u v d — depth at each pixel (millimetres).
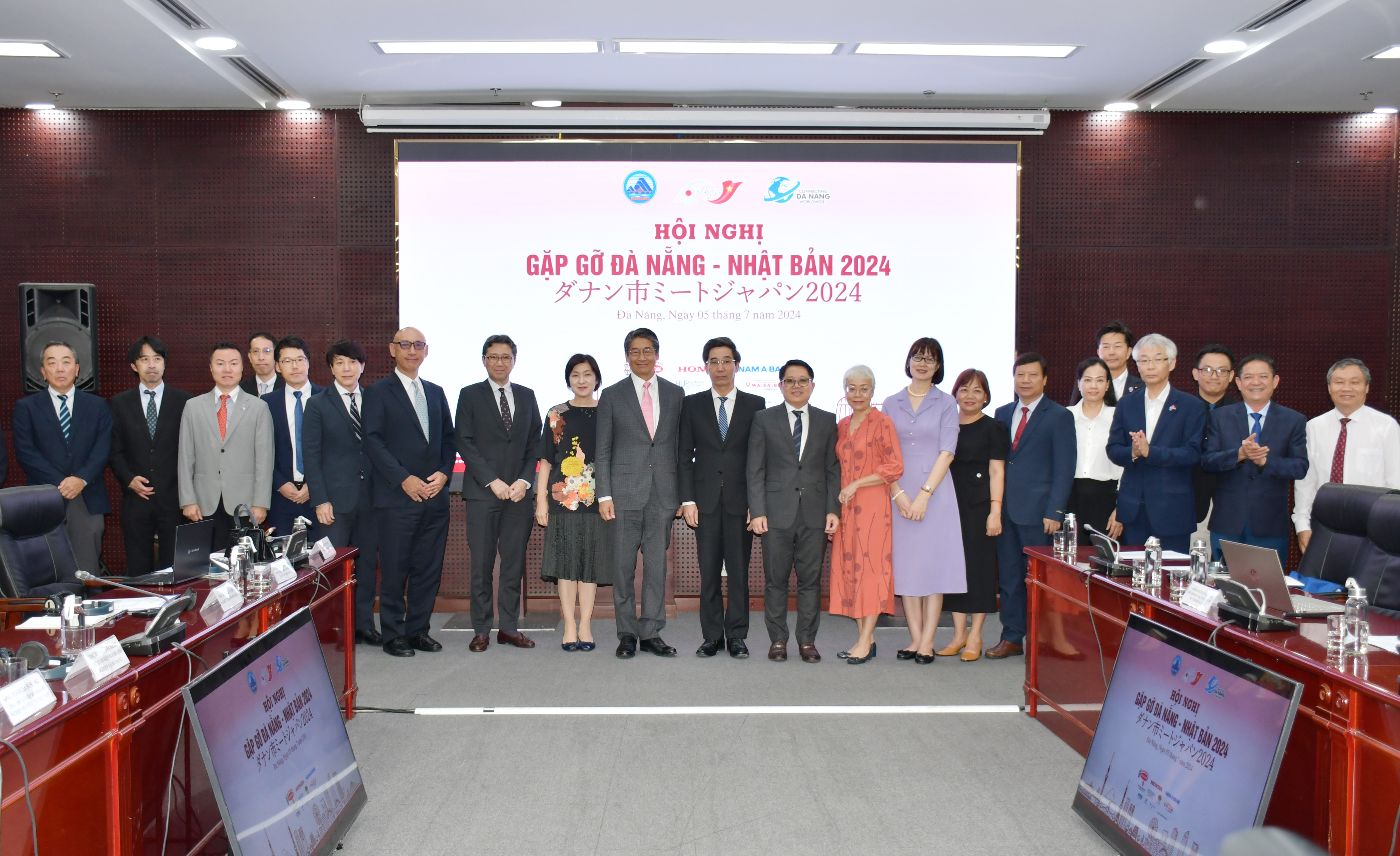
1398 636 2189
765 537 4211
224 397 4398
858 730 3322
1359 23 4352
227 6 4148
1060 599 3252
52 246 5512
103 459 4570
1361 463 3932
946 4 4172
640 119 5348
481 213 5477
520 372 5492
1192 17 4328
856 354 5551
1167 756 2219
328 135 5562
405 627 4473
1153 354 4027
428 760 3039
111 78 4969
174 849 2074
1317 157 5754
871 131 5531
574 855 2389
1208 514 4363
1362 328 5781
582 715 3479
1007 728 3348
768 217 5539
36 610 2777
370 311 5578
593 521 4355
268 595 2709
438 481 4352
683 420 4309
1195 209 5730
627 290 5508
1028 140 5688
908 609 4305
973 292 5574
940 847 2426
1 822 1491
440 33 4469
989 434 4168
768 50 4766
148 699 1972
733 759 3041
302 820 2152
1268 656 2174
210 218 5547
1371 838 1829
